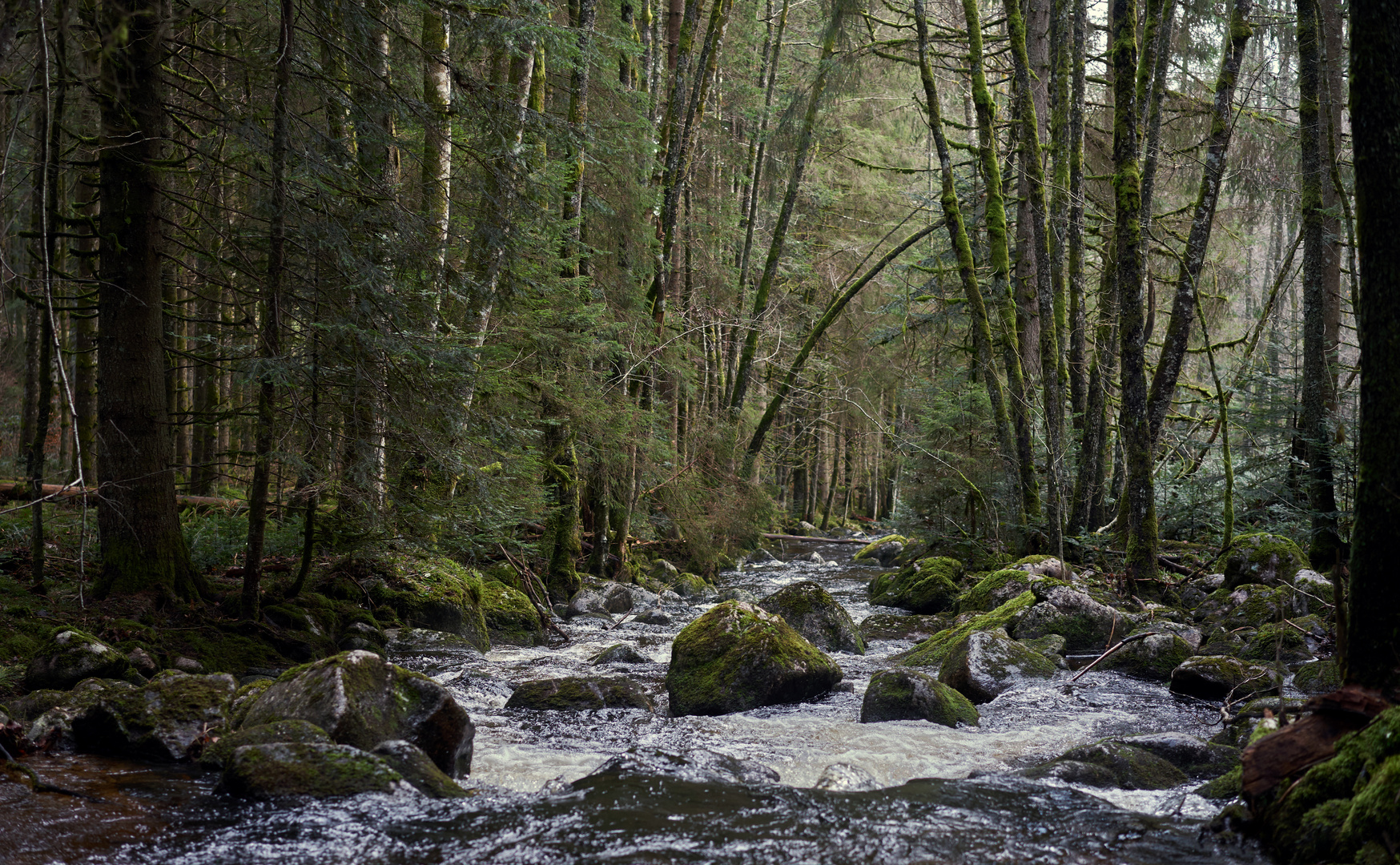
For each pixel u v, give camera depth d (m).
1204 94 16.64
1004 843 3.70
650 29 18.50
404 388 7.71
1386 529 3.70
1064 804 4.29
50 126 6.06
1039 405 14.99
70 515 10.13
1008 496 14.32
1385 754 3.25
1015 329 13.96
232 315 10.48
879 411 25.06
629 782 4.51
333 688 4.80
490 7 8.88
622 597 13.04
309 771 4.21
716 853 3.52
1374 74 3.79
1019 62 13.77
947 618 11.48
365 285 7.27
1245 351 15.97
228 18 9.02
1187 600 10.85
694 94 16.70
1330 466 10.41
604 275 14.68
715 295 20.16
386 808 4.01
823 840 3.69
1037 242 13.37
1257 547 10.44
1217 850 3.60
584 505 15.41
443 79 10.74
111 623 6.58
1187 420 18.02
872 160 24.84
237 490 14.86
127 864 3.42
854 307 23.30
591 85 14.39
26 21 5.71
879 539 23.69
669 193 16.52
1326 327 12.01
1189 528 14.95
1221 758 5.01
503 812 4.01
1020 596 9.75
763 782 4.77
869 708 6.60
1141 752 5.01
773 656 7.14
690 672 7.20
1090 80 16.25
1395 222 3.77
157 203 7.37
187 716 5.07
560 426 12.88
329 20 7.71
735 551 20.42
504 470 10.51
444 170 10.36
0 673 5.77
